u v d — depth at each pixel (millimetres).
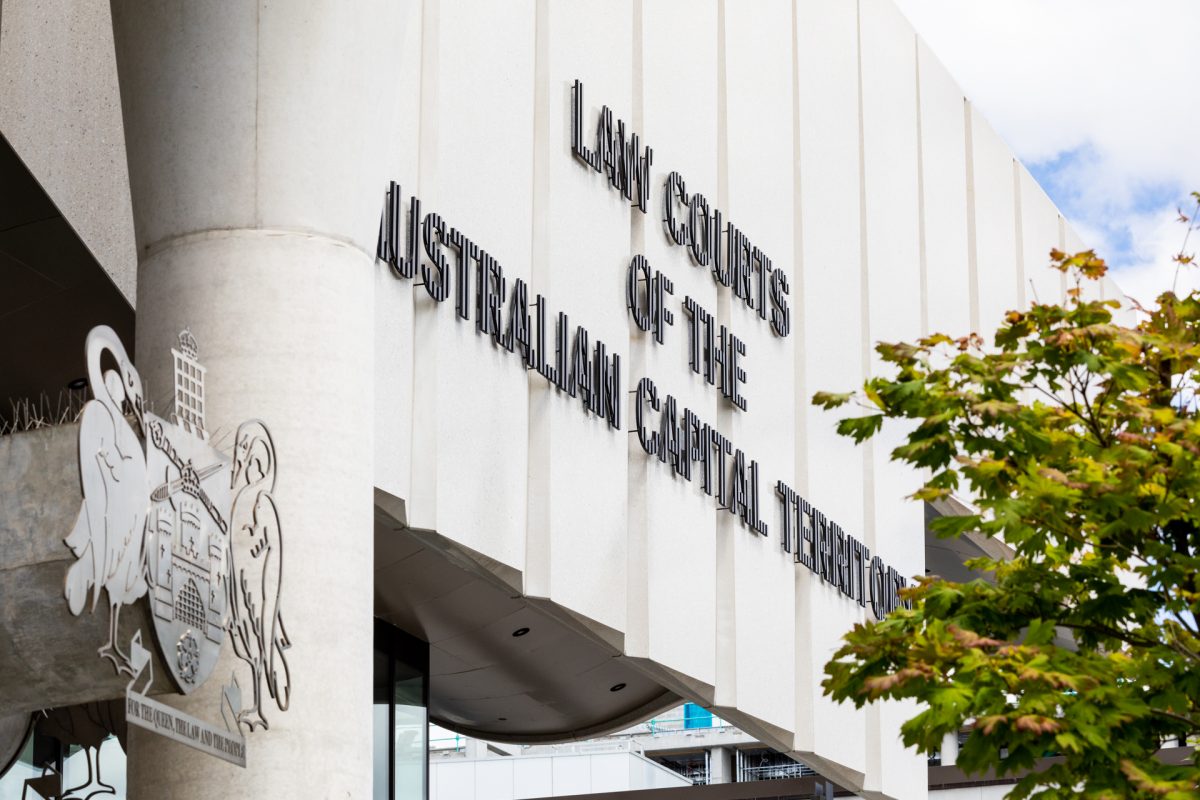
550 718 32906
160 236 12992
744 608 26391
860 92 33438
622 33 24797
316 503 12594
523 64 22141
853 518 30891
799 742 28156
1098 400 11758
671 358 25016
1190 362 11555
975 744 10180
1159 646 10867
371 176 13641
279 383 12656
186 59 12984
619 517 23172
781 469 28359
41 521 9352
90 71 16000
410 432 19219
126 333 17828
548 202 22203
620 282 23922
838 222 31594
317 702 12289
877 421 11805
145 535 9664
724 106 27781
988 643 10484
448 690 31000
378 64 13664
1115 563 11594
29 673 9820
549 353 21938
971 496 36219
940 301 36312
